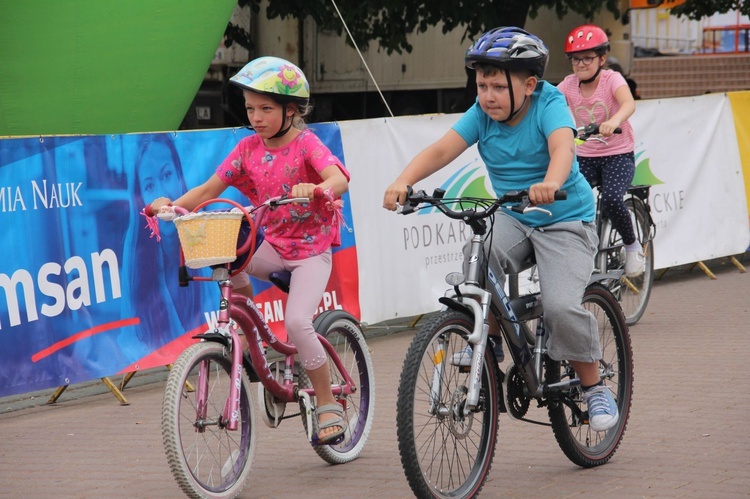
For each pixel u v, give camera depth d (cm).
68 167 977
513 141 682
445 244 1339
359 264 1224
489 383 663
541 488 695
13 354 931
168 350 1054
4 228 927
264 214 669
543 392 696
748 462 736
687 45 4900
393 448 812
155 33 1342
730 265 1794
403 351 1208
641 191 1303
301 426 887
